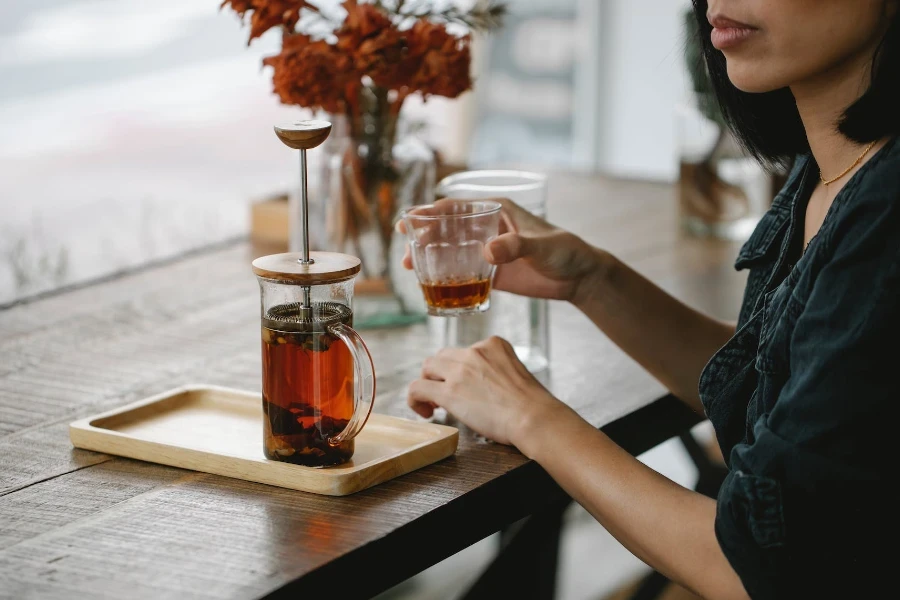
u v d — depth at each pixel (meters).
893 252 0.94
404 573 1.02
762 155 1.40
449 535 1.07
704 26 1.33
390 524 1.01
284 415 1.08
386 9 1.58
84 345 1.58
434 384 1.25
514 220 1.45
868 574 0.97
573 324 1.72
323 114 1.71
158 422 1.25
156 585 0.89
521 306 1.45
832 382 0.95
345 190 1.61
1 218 3.19
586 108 4.63
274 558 0.94
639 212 2.38
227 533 0.99
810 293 1.02
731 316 1.72
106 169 3.41
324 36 1.54
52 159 3.29
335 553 0.95
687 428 1.49
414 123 1.65
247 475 1.11
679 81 4.40
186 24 3.55
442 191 1.50
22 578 0.90
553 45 4.53
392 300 1.67
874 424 0.95
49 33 3.24
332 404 1.09
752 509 0.97
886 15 1.01
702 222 2.19
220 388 1.32
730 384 1.19
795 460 0.96
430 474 1.13
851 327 0.95
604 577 2.62
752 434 1.10
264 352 1.09
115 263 3.07
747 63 1.06
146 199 3.46
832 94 1.10
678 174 2.23
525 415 1.17
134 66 3.44
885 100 1.02
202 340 1.60
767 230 1.33
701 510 1.04
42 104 3.26
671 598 2.19
